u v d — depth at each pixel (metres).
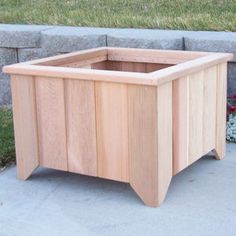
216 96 2.37
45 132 2.22
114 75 1.99
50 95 2.16
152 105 1.96
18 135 2.29
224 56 2.36
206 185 2.24
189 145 2.21
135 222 1.96
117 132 2.06
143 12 3.70
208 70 2.27
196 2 3.92
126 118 2.03
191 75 2.15
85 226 1.94
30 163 2.29
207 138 2.35
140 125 2.00
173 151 2.12
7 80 3.31
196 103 2.22
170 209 2.04
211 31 3.11
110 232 1.90
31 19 3.63
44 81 2.16
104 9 3.88
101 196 2.17
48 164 2.25
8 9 4.02
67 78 2.10
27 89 2.21
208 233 1.88
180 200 2.11
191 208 2.05
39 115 2.21
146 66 2.58
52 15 3.71
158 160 2.02
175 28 3.25
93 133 2.11
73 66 2.46
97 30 3.15
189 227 1.92
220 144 2.47
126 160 2.07
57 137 2.20
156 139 1.99
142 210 2.04
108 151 2.10
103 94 2.05
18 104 2.26
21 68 2.18
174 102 2.08
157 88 1.95
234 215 1.99
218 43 2.78
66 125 2.16
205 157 2.53
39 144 2.25
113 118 2.06
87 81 2.07
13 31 3.21
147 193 2.06
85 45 3.04
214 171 2.38
